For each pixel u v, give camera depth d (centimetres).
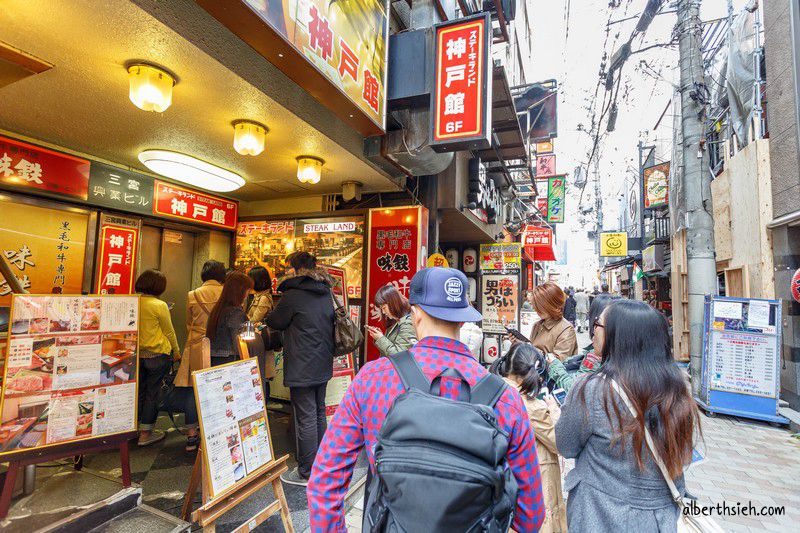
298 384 313
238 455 220
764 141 628
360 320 486
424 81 362
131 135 331
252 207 579
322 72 257
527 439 116
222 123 309
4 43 204
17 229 335
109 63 225
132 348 244
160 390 380
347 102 294
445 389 115
